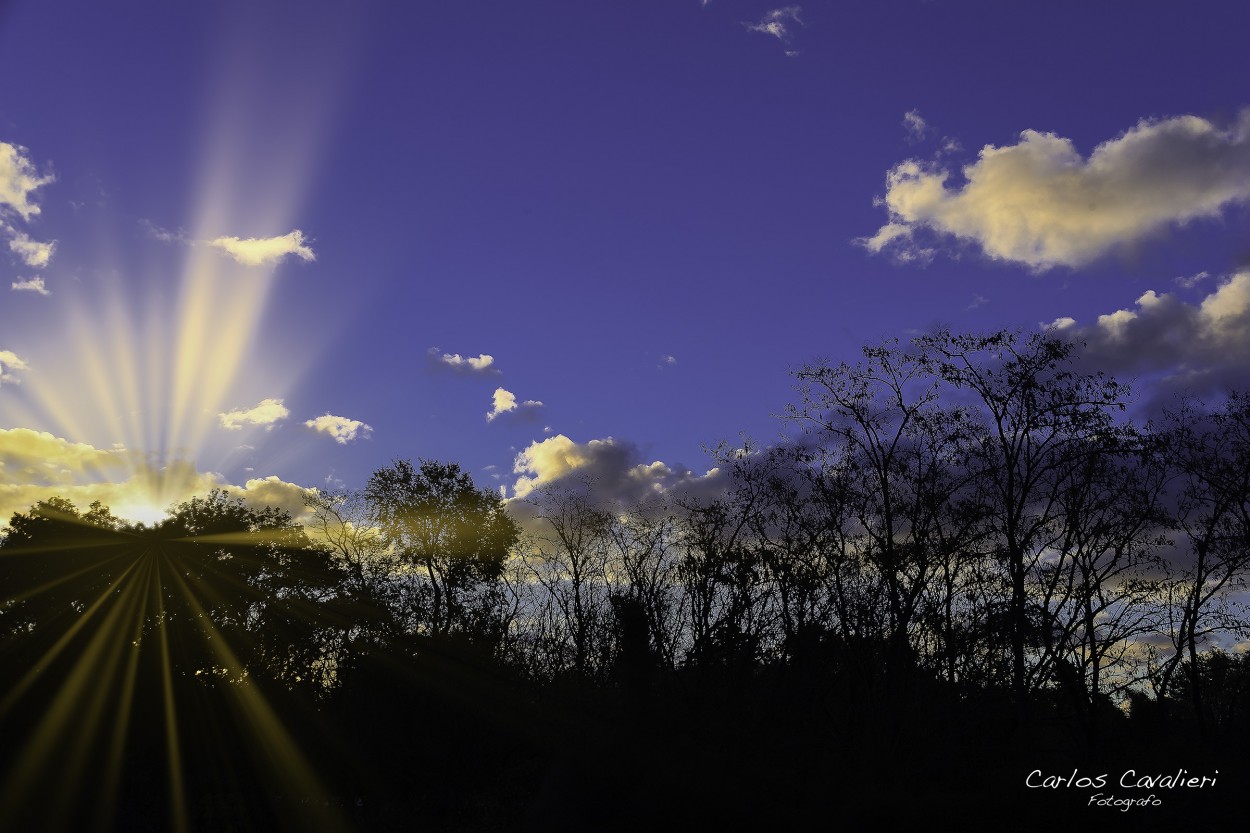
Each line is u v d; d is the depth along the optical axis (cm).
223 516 6141
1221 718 4881
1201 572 4553
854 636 4478
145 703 5500
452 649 4853
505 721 4494
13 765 5131
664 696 4394
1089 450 4344
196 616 5672
